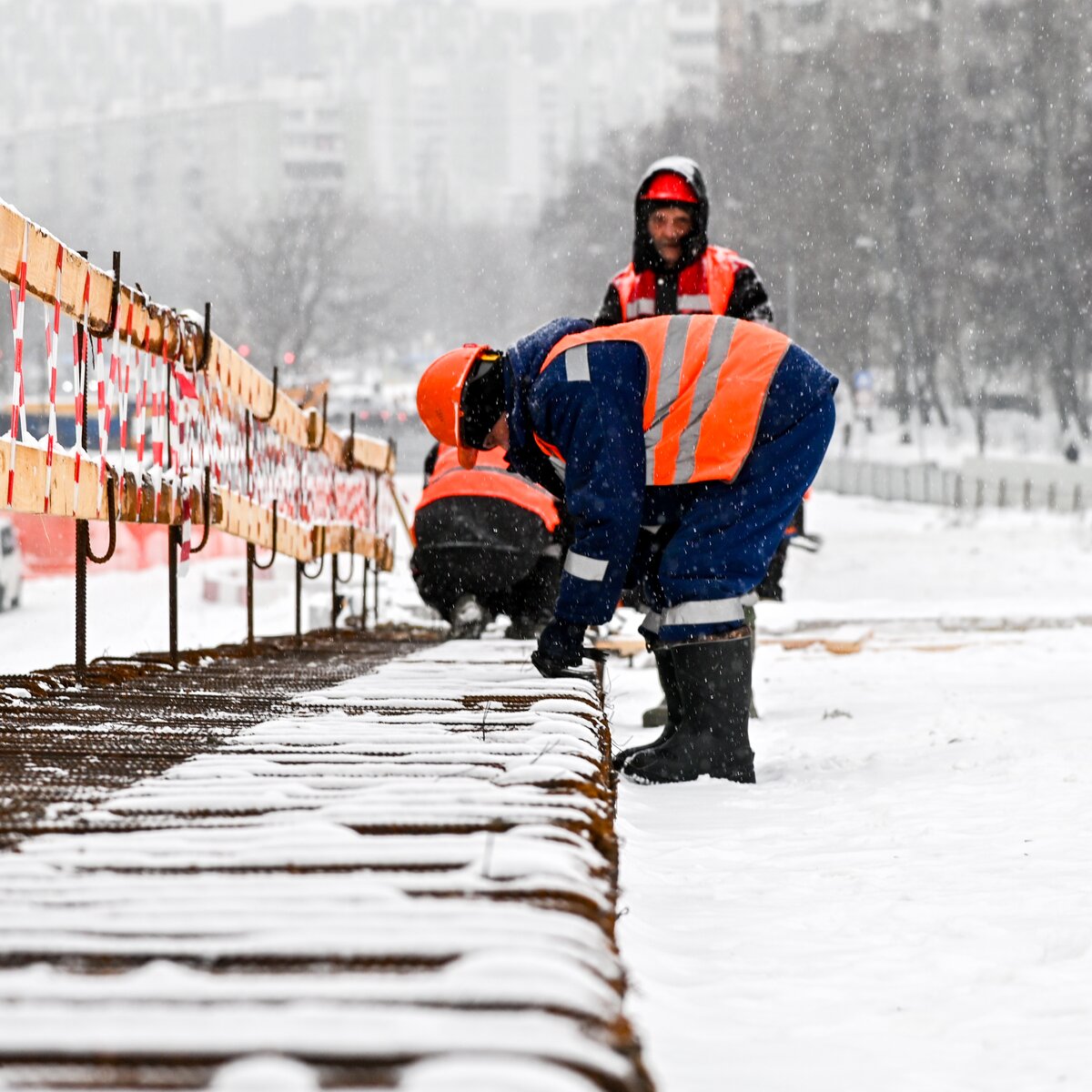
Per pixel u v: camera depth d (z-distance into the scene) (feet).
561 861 23.15
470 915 20.30
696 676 52.90
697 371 50.65
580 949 18.83
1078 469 429.38
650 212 69.62
